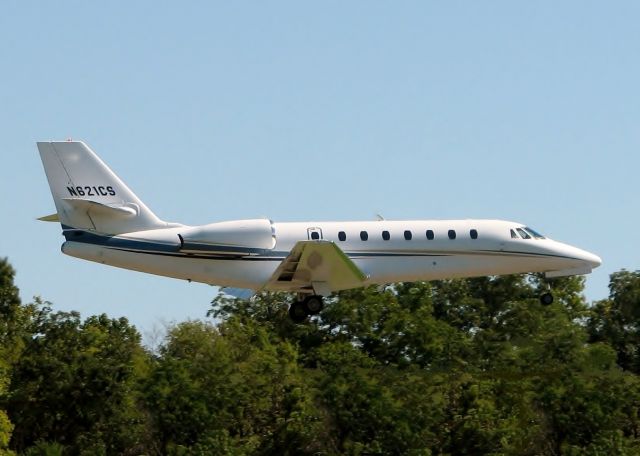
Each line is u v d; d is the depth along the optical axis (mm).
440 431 98375
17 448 101375
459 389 102188
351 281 97750
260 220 98312
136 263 96938
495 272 104000
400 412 97875
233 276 97625
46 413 102000
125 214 96625
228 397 101375
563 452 96938
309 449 98188
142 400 101562
